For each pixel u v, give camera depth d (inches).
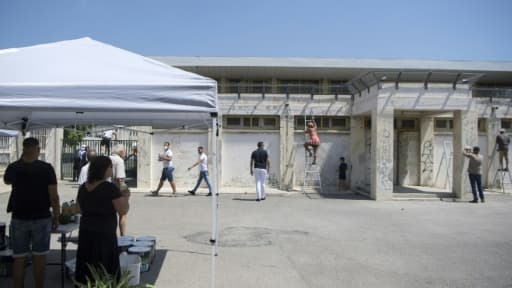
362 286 249.8
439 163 788.0
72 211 255.9
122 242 287.1
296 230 411.2
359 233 399.9
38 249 217.8
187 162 767.1
